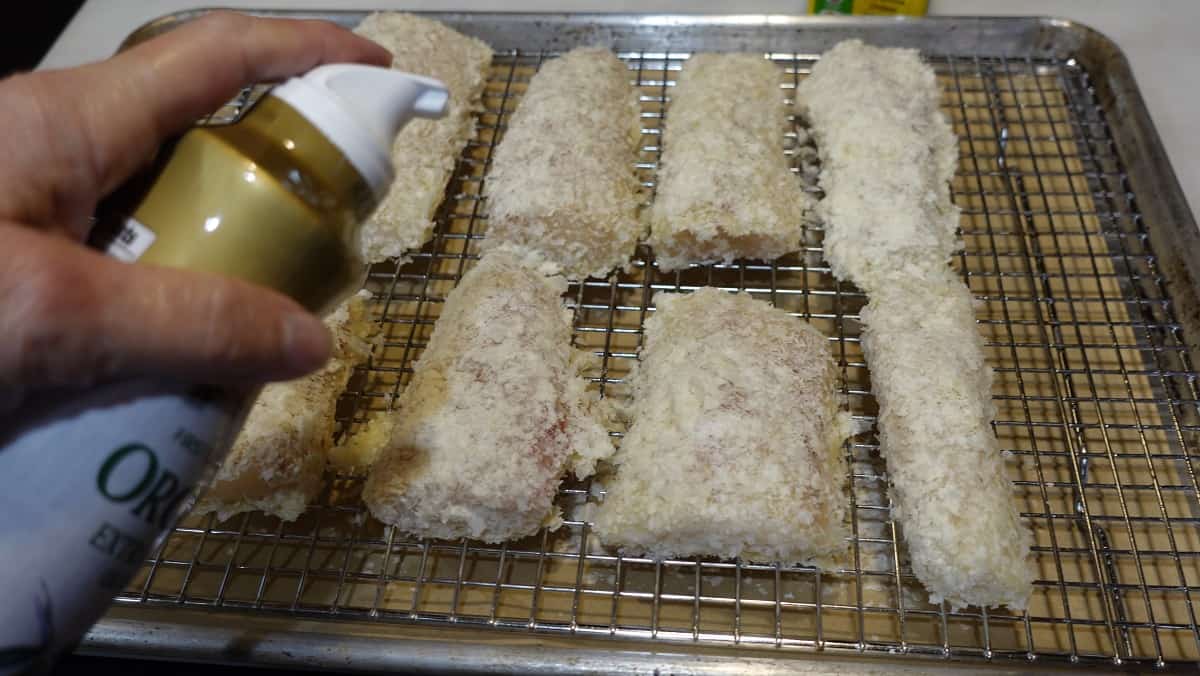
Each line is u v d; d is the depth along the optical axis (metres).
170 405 0.20
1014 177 0.43
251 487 0.32
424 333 0.39
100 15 0.53
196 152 0.21
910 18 0.47
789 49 0.48
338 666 0.29
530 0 0.52
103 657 0.33
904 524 0.32
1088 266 0.40
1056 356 0.37
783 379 0.33
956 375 0.33
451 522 0.32
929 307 0.36
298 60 0.24
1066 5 0.50
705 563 0.32
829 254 0.39
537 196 0.39
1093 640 0.30
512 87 0.48
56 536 0.20
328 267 0.22
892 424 0.33
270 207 0.21
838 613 0.31
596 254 0.40
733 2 0.52
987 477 0.31
